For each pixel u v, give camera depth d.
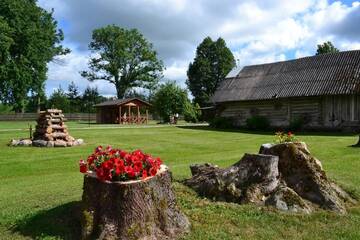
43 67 42.09
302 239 5.89
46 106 71.19
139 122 57.28
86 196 5.98
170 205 6.05
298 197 7.02
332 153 14.98
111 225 5.66
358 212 7.01
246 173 7.52
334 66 32.12
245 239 5.85
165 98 51.22
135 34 76.12
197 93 79.69
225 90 38.31
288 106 33.03
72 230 6.18
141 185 5.72
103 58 75.50
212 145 21.05
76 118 68.31
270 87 34.62
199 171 8.53
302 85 32.22
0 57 37.84
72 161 15.89
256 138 25.06
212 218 6.52
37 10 42.00
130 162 5.99
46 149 19.67
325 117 30.77
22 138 23.88
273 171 7.37
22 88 40.12
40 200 8.16
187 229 6.05
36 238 6.06
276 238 5.92
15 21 39.16
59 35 46.59
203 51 80.06
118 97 76.25
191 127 37.31
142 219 5.69
